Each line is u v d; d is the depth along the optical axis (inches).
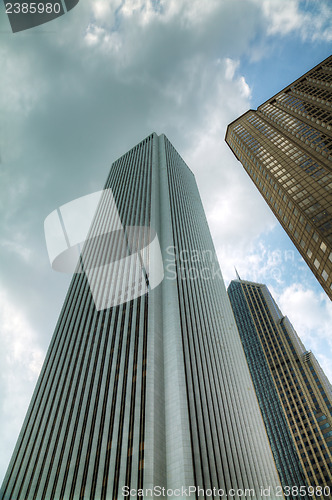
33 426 2447.1
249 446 2519.7
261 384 7057.1
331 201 3201.3
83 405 2303.2
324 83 4985.2
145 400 2047.2
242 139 5216.5
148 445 1811.0
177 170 5349.4
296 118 4788.4
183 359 2370.8
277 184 3868.1
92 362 2588.6
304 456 5536.4
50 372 2824.8
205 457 1936.5
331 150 3725.4
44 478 2017.7
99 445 1985.7
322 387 6254.9
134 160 5364.2
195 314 3034.0
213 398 2459.4
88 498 1758.1
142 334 2500.0
